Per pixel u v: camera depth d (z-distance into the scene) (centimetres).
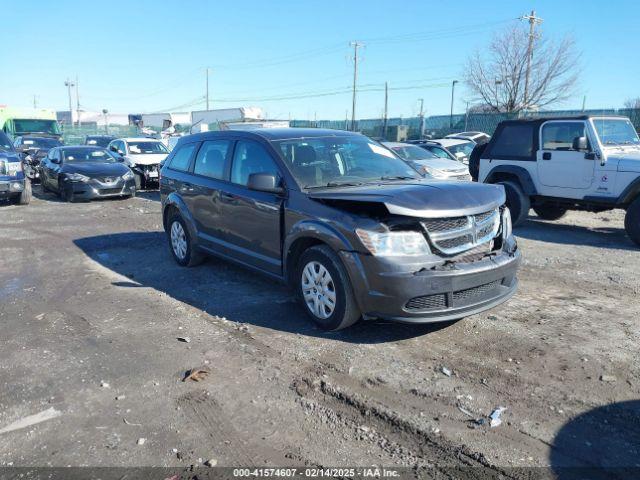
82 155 1580
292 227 498
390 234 424
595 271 703
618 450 315
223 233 618
